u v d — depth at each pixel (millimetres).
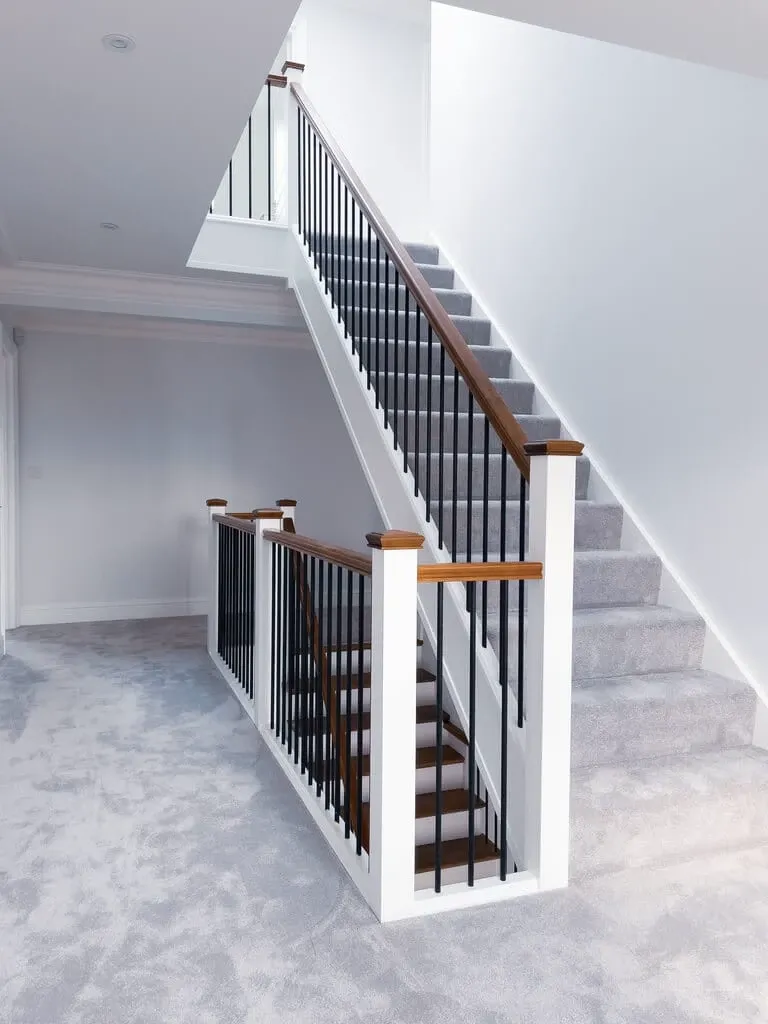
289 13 2303
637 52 3590
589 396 3969
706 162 3176
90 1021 1683
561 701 2252
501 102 4828
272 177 7645
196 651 5312
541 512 2236
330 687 2783
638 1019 1699
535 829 2260
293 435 6883
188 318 5621
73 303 5312
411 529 3178
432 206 5809
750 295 2971
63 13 2295
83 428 6332
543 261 4367
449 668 2939
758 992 1795
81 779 3066
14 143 3186
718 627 3158
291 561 3230
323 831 2623
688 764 2736
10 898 2189
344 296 3973
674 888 2246
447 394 4082
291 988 1795
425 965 1883
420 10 6902
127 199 3811
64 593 6328
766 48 2295
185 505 6613
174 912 2121
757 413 2959
